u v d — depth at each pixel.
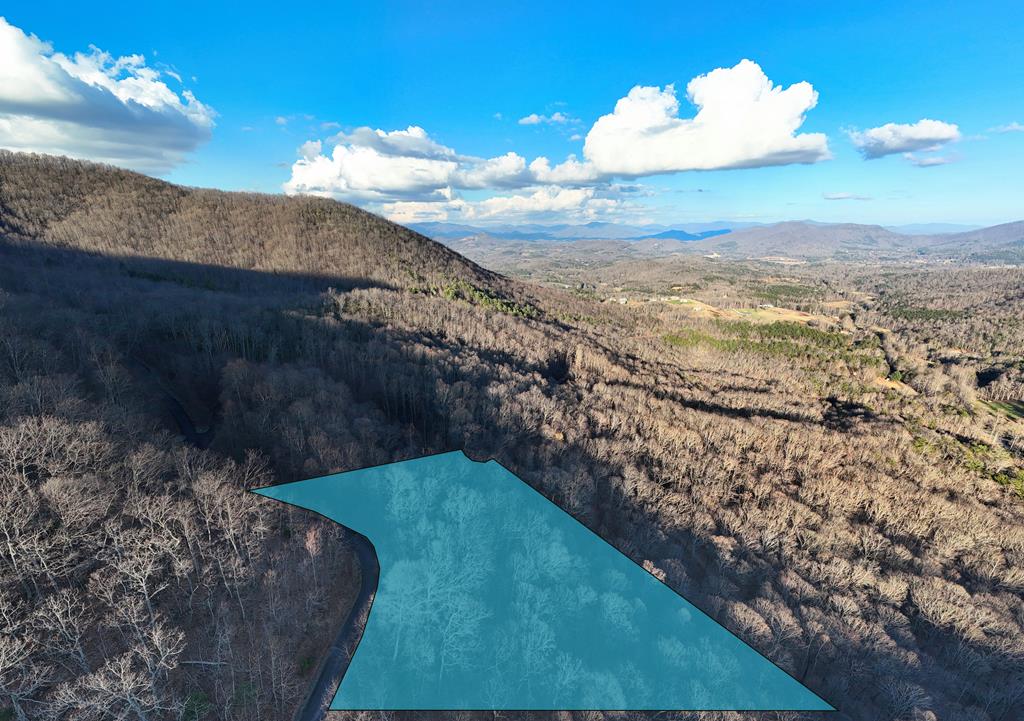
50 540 41.53
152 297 133.50
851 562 87.31
